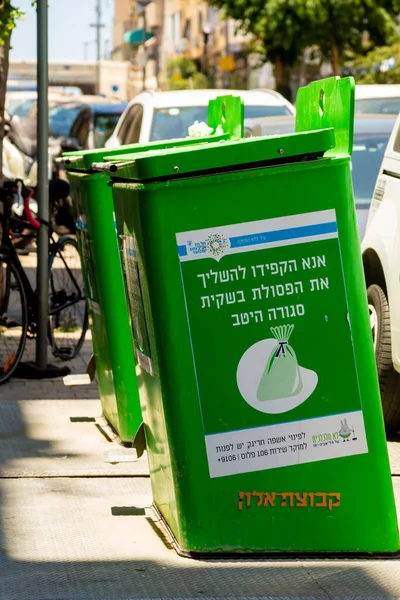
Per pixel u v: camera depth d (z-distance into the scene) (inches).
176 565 206.4
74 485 259.6
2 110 443.5
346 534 211.2
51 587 195.5
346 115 204.5
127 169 208.2
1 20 423.5
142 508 242.8
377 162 492.7
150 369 215.6
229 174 201.3
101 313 297.4
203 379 205.2
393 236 309.3
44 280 391.9
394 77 1590.8
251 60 2486.5
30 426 315.3
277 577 201.3
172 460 208.1
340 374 208.2
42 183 396.2
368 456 210.4
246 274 204.1
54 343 415.5
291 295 205.6
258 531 209.6
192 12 3100.4
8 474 265.3
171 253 201.6
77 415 329.1
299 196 204.1
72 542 219.8
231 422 206.4
